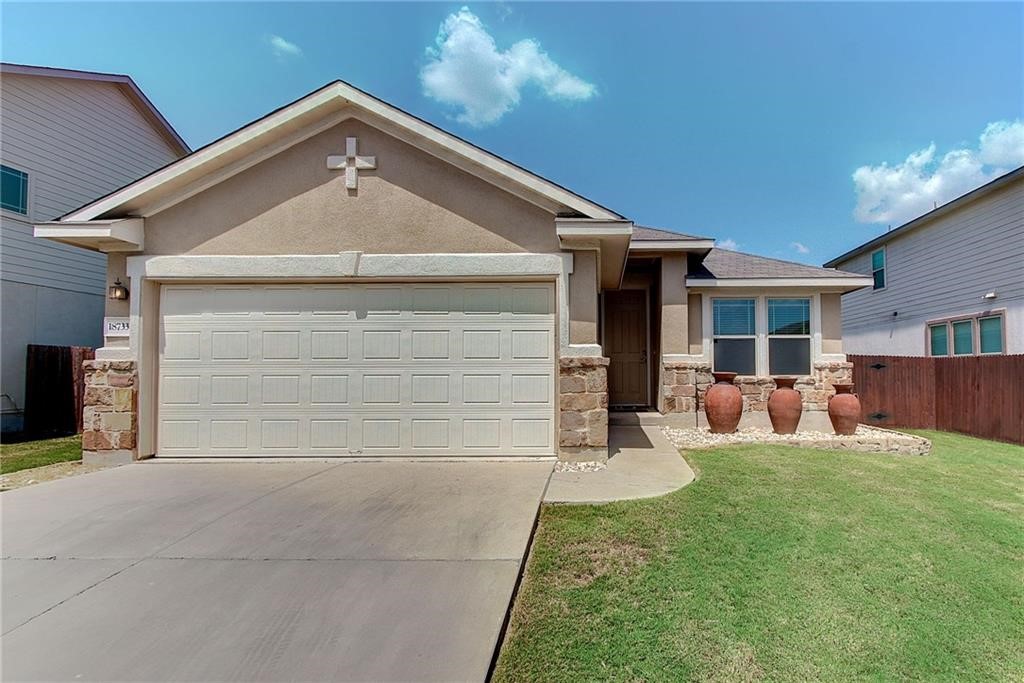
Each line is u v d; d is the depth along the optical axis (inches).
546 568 148.1
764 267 451.8
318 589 130.7
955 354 551.8
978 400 428.5
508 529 170.7
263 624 115.3
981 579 147.6
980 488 242.8
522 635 116.0
